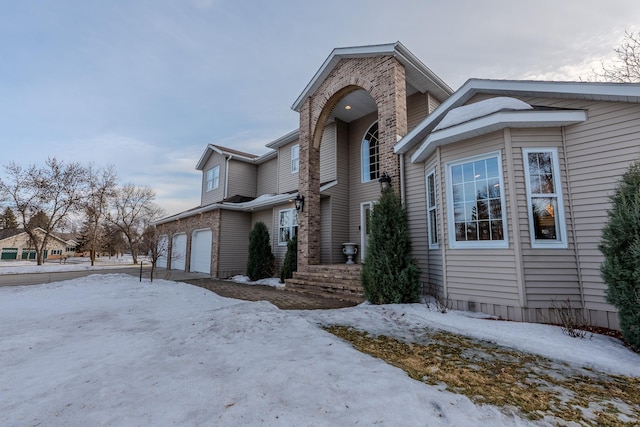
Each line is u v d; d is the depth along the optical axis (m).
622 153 4.57
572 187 4.91
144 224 33.69
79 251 44.69
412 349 3.68
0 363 3.14
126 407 2.21
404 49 8.12
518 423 2.04
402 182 7.70
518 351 3.61
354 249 11.12
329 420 2.02
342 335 4.25
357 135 12.12
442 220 6.09
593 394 2.53
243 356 3.24
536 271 4.88
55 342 3.89
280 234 13.12
